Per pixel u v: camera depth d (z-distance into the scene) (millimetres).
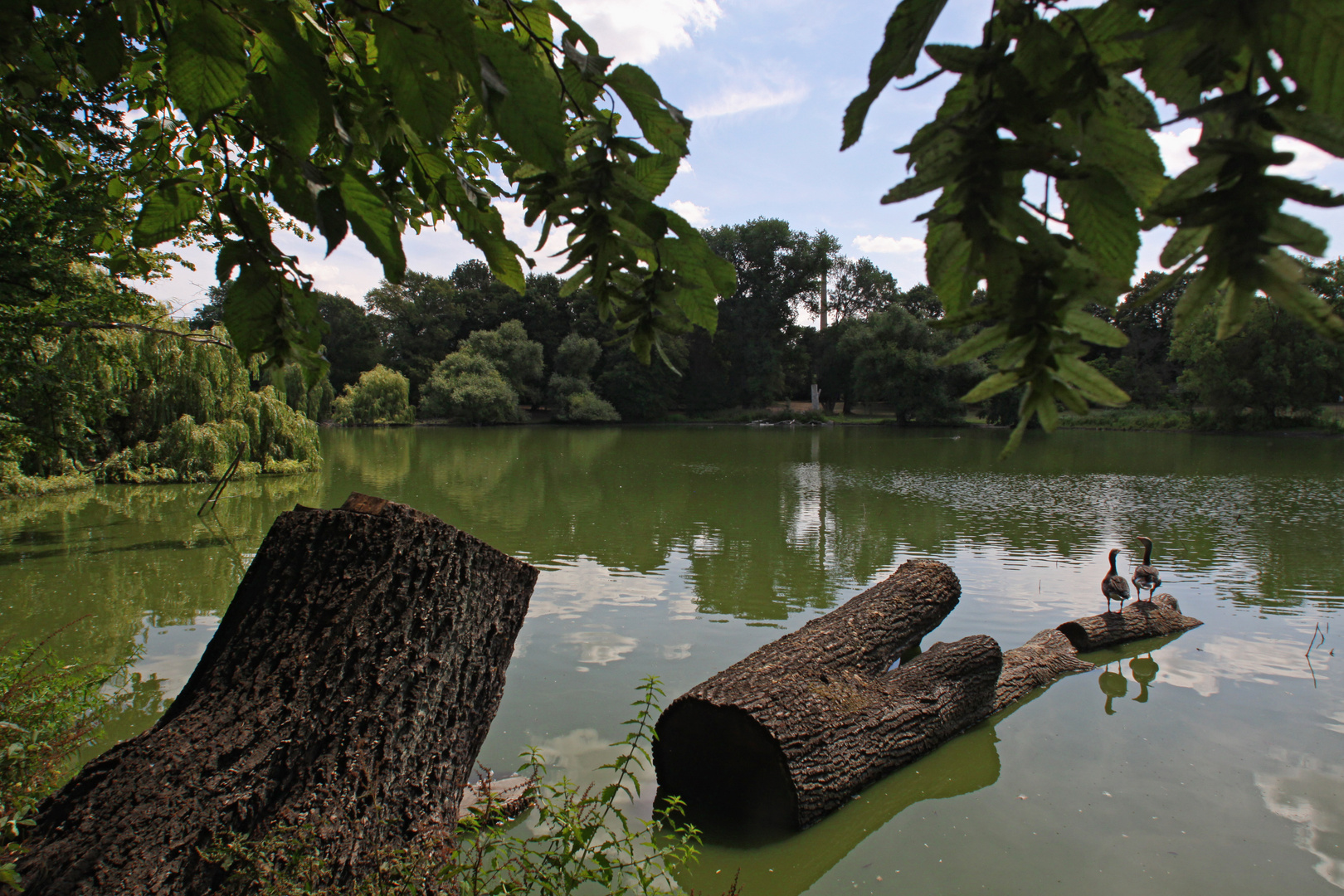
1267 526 12648
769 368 54844
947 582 6402
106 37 1158
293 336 1262
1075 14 559
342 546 3084
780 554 10398
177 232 1222
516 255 1440
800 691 4656
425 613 3064
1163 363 44750
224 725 2627
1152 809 4293
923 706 5055
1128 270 559
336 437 37188
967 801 4430
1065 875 3713
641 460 25281
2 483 14250
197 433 16859
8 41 1582
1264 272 514
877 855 3912
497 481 18922
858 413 61062
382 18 801
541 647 6512
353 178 1047
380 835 2682
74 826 2277
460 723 3139
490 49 814
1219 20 496
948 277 633
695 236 951
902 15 562
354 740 2723
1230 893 3564
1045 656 6359
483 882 2566
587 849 2705
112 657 6090
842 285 62375
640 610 7664
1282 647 6910
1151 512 14102
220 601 7785
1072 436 37875
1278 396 34781
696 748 4441
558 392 53312
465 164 1857
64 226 5691
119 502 14188
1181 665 6512
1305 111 503
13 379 8078
